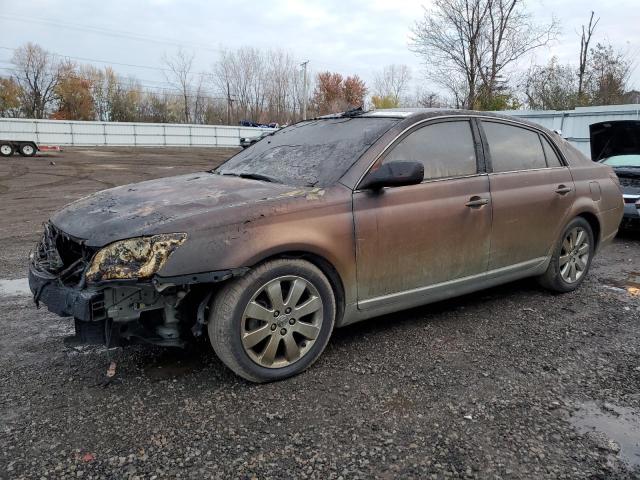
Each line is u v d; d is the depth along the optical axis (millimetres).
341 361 3252
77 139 42750
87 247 2650
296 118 62781
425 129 3617
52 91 59719
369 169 3266
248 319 2857
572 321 4023
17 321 3943
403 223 3326
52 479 2125
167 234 2578
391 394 2844
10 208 10453
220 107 64188
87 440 2395
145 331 2771
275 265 2867
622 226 7426
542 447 2385
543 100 23812
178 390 2867
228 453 2311
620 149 8680
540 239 4266
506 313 4180
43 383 2939
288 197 2963
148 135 45938
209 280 2617
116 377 3016
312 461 2262
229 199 2928
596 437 2475
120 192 3365
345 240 3082
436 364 3223
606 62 26312
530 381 3021
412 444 2389
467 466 2242
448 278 3670
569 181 4500
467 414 2650
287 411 2660
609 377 3092
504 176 3959
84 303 2518
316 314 3090
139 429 2486
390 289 3379
